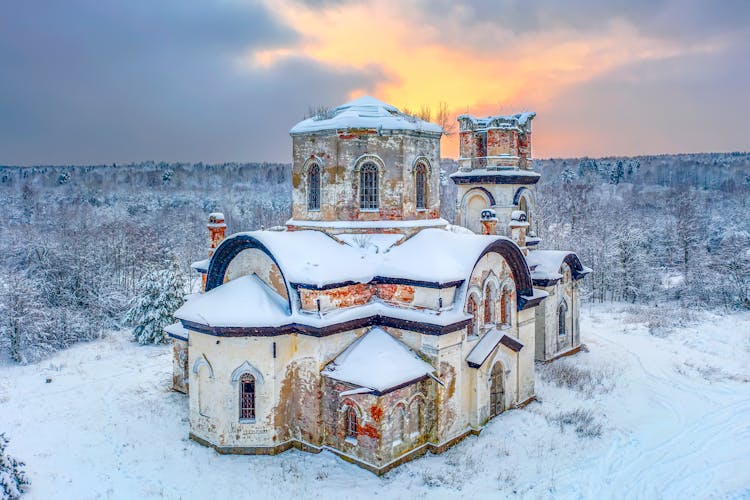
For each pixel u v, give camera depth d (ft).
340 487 58.18
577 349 111.96
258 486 58.44
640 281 189.98
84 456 65.62
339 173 75.41
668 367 101.09
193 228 302.04
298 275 64.69
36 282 140.77
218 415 65.72
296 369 67.00
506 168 102.78
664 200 382.42
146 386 90.43
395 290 69.82
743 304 159.12
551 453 65.77
